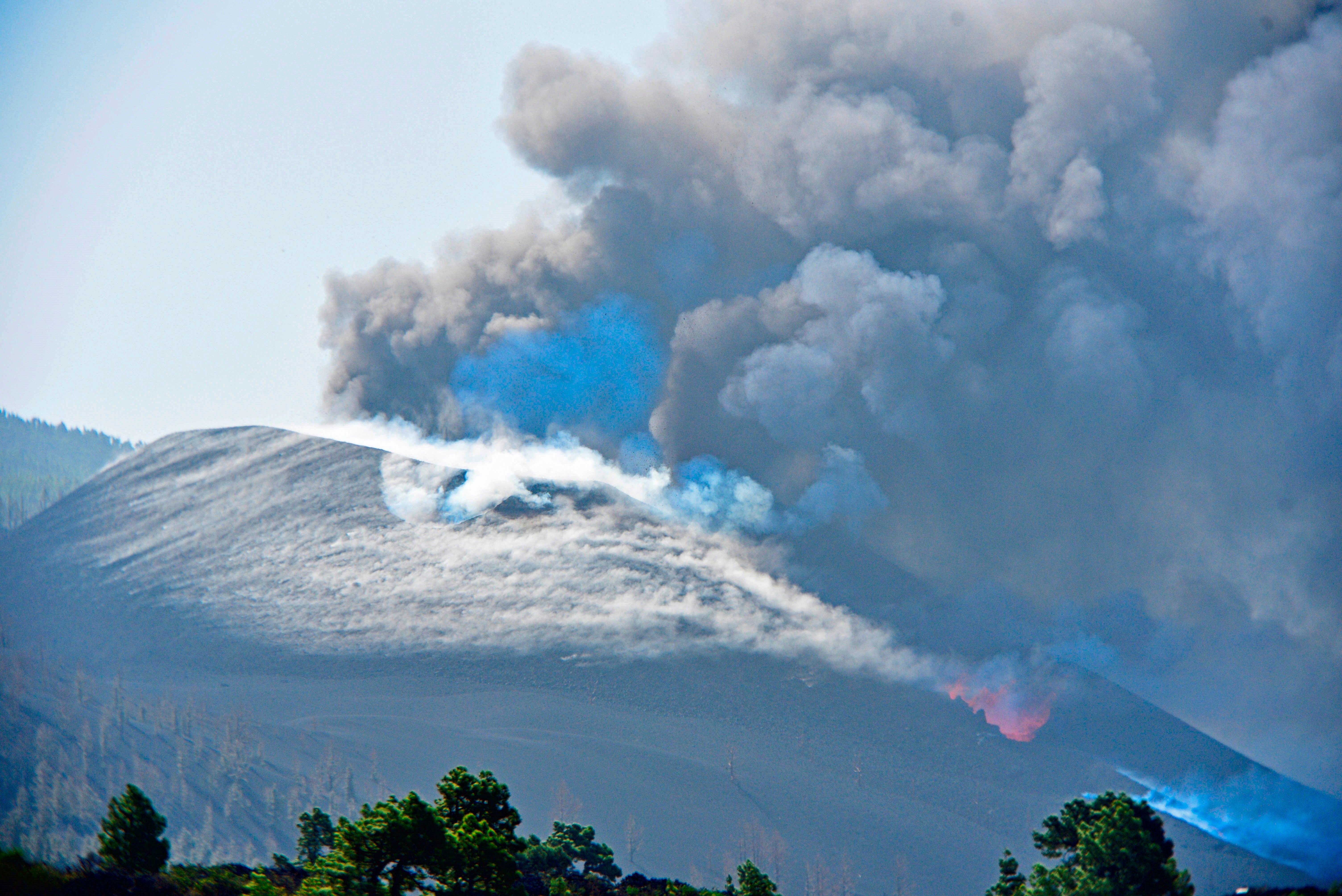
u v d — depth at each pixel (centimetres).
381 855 9656
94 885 11544
